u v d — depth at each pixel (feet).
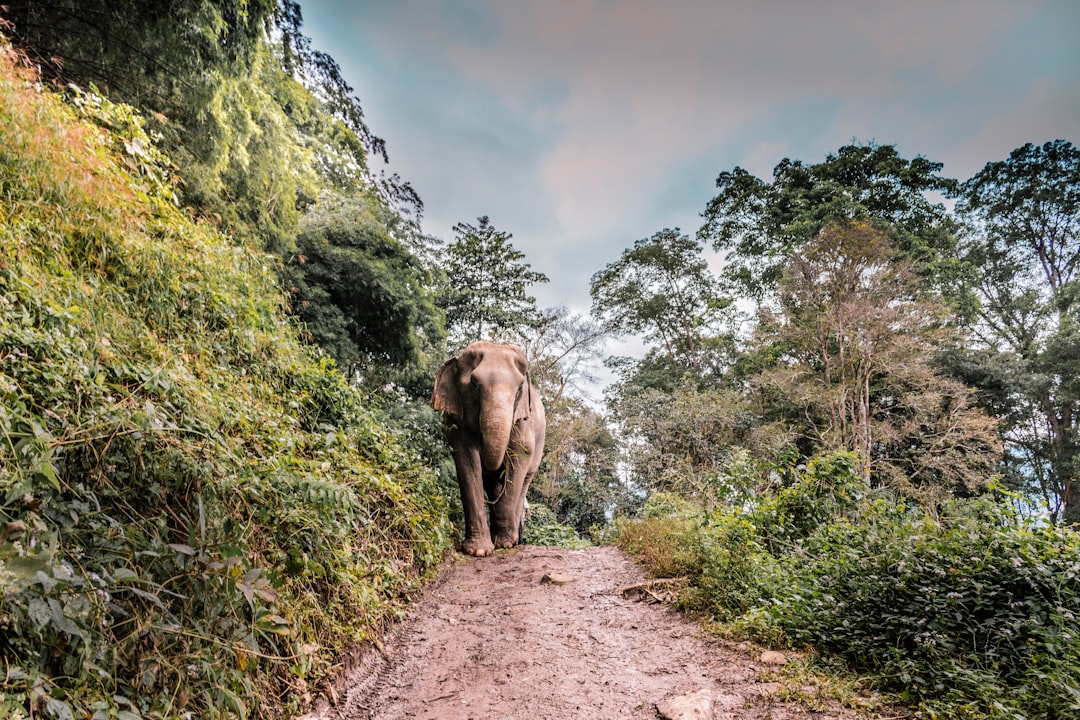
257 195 29.55
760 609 14.06
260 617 8.75
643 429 82.28
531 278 83.82
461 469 26.63
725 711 10.15
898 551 13.23
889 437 68.95
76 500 7.72
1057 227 111.65
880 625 11.79
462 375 27.14
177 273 16.26
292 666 10.17
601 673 12.37
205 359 15.53
